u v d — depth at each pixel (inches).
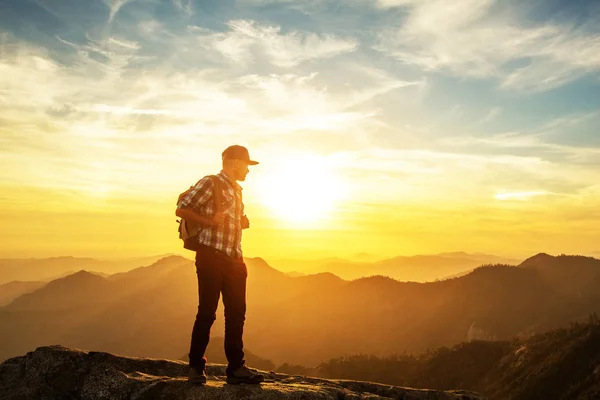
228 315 227.8
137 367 256.7
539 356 5128.0
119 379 231.3
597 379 4244.6
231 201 227.3
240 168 234.1
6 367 252.1
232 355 224.7
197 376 216.2
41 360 248.5
